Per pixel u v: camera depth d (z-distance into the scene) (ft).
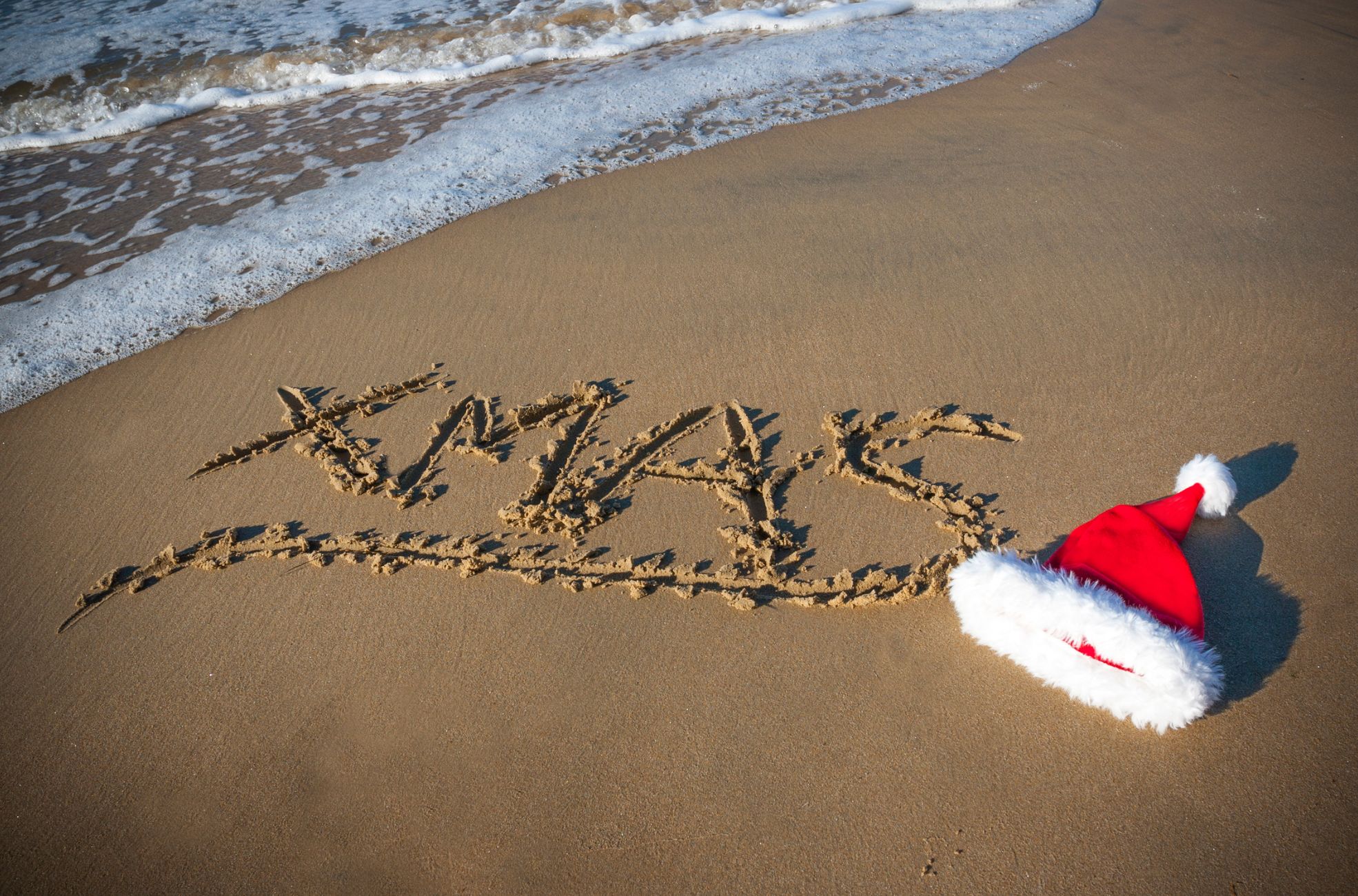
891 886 5.86
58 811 6.76
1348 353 9.87
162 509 9.33
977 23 20.57
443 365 10.95
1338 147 14.25
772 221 13.20
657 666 7.38
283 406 10.57
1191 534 8.01
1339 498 8.22
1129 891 5.71
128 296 12.66
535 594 8.10
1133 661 6.37
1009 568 6.95
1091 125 15.43
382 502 9.25
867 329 10.92
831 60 18.94
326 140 17.33
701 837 6.20
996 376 10.07
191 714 7.33
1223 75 17.16
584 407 10.20
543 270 12.47
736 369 10.51
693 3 22.81
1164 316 10.66
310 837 6.42
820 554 8.25
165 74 20.84
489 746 6.88
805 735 6.77
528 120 17.24
